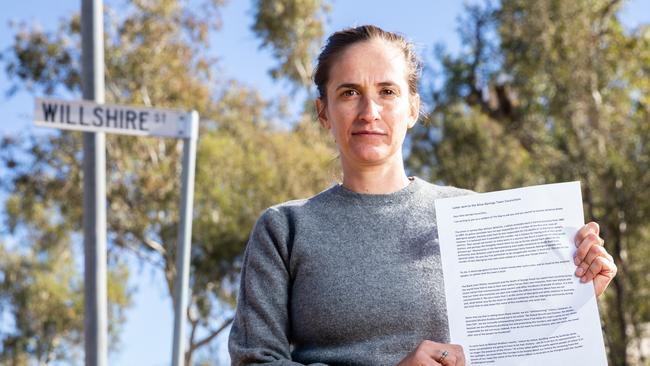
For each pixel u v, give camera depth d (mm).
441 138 20344
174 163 20578
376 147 2471
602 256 2232
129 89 20359
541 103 20641
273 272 2469
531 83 20797
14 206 22359
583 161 18453
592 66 19297
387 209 2486
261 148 21000
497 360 2211
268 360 2363
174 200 20266
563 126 19578
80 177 20641
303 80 22047
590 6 20016
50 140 20625
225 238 20266
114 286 23984
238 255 20547
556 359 2197
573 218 2270
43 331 25688
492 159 20016
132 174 20328
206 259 20547
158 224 20609
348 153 2502
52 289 25500
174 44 20531
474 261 2273
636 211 18453
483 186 20125
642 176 18500
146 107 5371
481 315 2240
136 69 20109
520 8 20156
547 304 2229
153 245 20609
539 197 2287
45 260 25469
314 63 2678
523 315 2230
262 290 2461
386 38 2553
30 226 22812
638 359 18469
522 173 19797
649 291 18484
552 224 2270
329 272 2404
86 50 5695
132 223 20266
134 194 20328
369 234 2449
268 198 20328
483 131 20156
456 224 2303
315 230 2469
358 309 2355
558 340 2207
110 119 5363
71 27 20688
